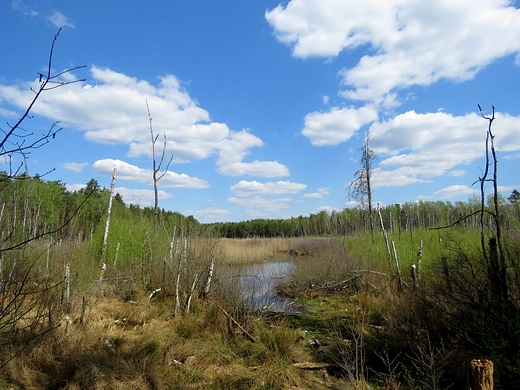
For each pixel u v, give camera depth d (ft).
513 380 13.08
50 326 16.39
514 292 15.93
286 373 16.58
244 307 25.23
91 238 34.96
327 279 43.19
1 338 14.11
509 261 16.84
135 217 39.68
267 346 19.47
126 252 34.73
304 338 22.90
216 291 27.86
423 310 18.85
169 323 22.43
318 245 86.43
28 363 14.84
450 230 36.73
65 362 15.14
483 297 15.98
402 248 40.93
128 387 13.60
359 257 43.98
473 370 9.99
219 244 35.27
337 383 16.12
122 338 18.74
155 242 34.19
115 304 26.32
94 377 13.78
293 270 50.80
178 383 14.74
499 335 14.64
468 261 17.58
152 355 16.83
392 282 33.55
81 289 24.07
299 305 34.27
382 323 22.91
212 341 19.67
